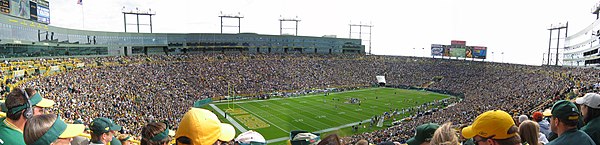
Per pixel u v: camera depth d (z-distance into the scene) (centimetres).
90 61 6650
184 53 10225
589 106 555
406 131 3244
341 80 9475
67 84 4356
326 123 4797
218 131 471
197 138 441
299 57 10888
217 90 7075
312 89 8256
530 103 3528
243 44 11244
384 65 11088
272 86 7994
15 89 513
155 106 4691
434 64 10700
